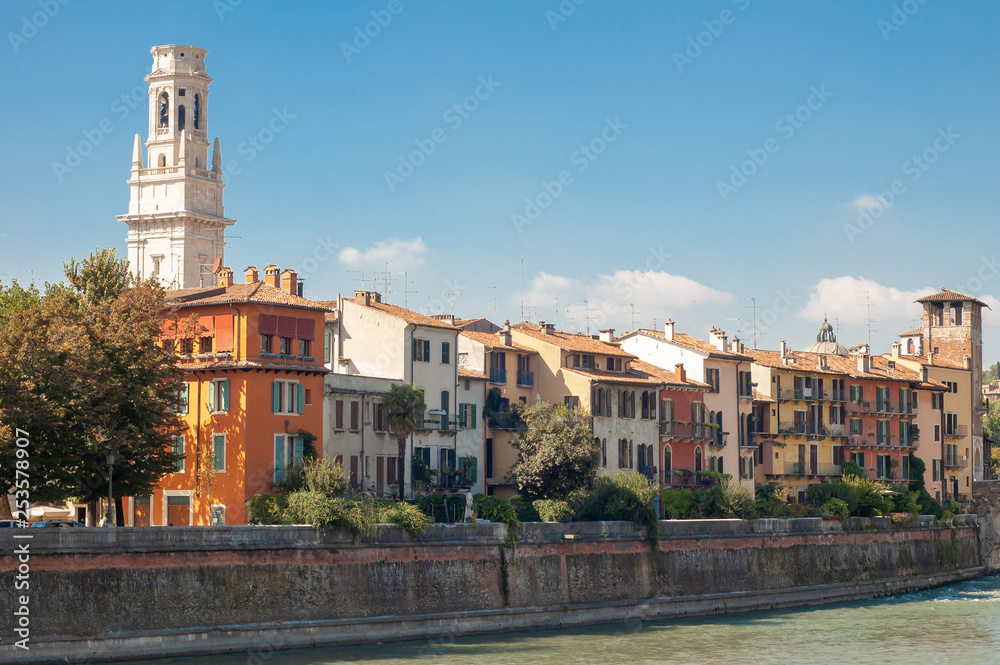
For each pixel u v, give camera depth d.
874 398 131.00
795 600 93.62
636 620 82.00
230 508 76.00
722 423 113.12
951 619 85.81
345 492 74.75
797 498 120.38
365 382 84.44
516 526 77.50
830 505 101.75
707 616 85.88
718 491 94.94
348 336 91.06
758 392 119.19
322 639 66.88
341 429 82.31
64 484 65.00
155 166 176.00
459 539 74.56
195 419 77.94
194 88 177.88
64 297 69.62
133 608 60.50
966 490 145.12
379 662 62.88
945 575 112.62
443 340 92.44
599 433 98.12
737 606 88.94
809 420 123.44
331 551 68.62
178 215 172.00
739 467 114.62
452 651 67.56
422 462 88.00
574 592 79.88
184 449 78.12
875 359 141.12
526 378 100.31
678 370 109.19
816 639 76.00
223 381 77.19
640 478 86.62
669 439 105.81
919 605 94.44
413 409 83.25
